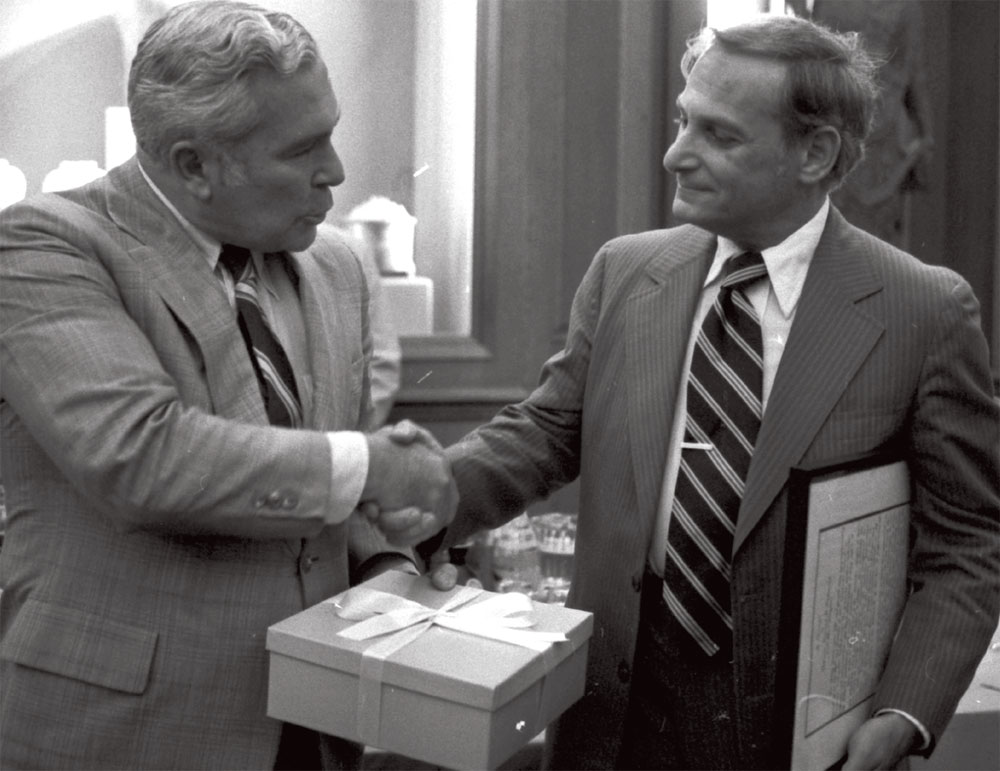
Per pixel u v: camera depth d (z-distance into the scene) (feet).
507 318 9.34
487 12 8.96
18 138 8.36
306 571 3.98
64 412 3.48
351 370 4.22
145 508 3.48
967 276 9.30
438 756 3.39
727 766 4.11
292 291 4.11
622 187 9.33
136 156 3.94
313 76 3.64
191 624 3.78
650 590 4.28
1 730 3.86
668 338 4.34
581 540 4.53
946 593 4.05
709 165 4.02
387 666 3.43
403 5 8.86
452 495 3.95
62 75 8.38
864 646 3.96
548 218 9.29
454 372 9.29
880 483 3.91
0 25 8.25
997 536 4.13
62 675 3.76
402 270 9.11
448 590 4.05
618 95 9.25
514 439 4.70
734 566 4.05
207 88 3.53
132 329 3.65
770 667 4.02
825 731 3.80
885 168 9.05
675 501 4.18
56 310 3.57
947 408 4.05
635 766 4.31
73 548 3.81
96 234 3.75
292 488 3.57
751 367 4.17
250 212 3.71
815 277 4.17
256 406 3.81
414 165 9.03
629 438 4.32
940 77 9.12
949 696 3.96
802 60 3.94
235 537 3.83
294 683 3.60
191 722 3.79
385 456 3.72
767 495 4.00
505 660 3.47
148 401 3.49
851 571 3.79
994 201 9.24
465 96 9.04
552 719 3.75
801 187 4.09
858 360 4.04
